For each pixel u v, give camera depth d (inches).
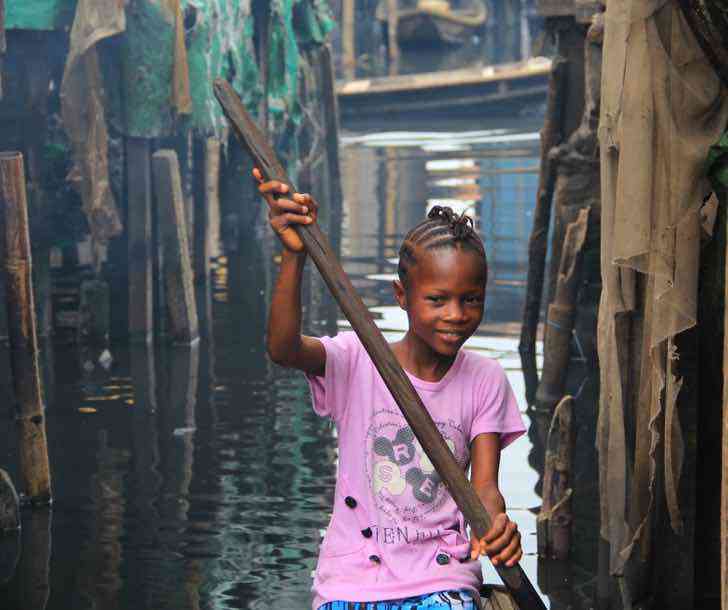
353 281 511.5
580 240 313.6
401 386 118.5
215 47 455.5
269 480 258.2
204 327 419.8
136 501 245.4
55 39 382.0
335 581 124.4
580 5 336.8
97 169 362.0
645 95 177.3
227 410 314.2
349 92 1311.5
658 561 193.8
